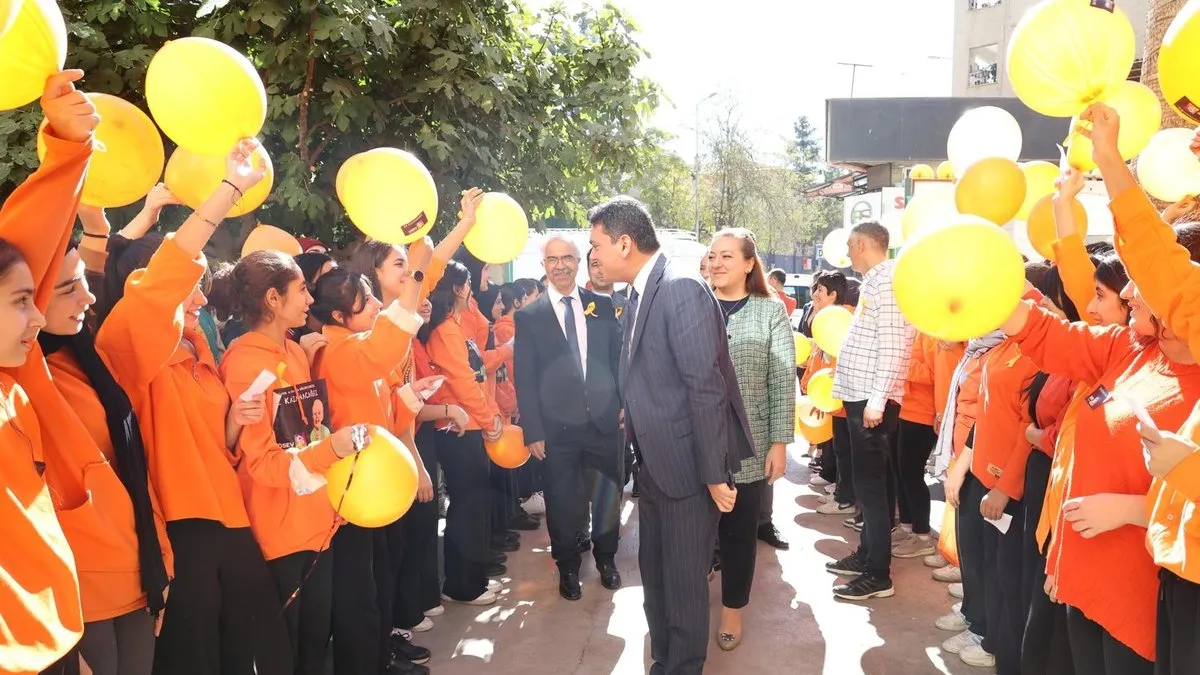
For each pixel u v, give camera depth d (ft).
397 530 11.57
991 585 11.09
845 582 15.17
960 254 6.49
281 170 16.17
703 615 10.16
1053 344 7.64
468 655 12.29
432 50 17.49
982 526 11.57
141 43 16.60
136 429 6.90
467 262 19.57
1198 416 6.01
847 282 21.52
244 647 8.00
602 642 12.73
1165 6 12.67
